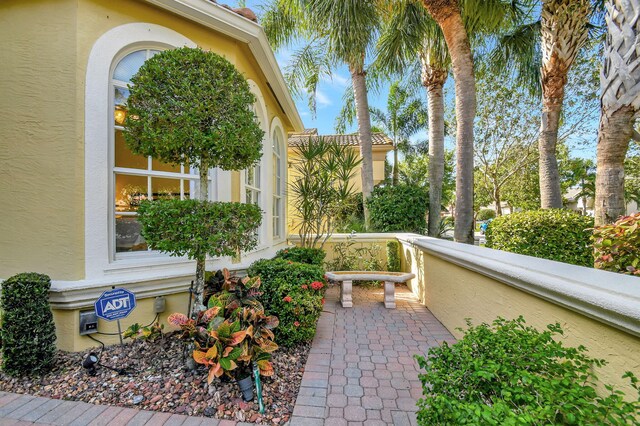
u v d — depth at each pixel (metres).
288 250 6.55
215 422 2.50
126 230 4.24
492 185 17.67
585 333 1.91
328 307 5.95
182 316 3.05
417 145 18.38
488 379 1.62
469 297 3.80
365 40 7.64
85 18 3.69
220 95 3.30
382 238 8.57
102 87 3.81
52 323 3.28
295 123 8.60
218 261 4.69
